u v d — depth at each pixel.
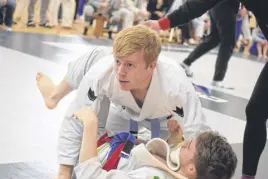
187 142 2.22
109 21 11.91
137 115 2.89
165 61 2.70
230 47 7.65
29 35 9.86
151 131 2.92
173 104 2.68
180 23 3.41
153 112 2.82
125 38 2.41
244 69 10.76
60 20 12.14
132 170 2.31
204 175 2.09
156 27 3.39
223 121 5.52
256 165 3.51
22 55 7.36
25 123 4.23
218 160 2.06
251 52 14.16
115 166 2.70
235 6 7.39
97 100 2.71
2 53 7.23
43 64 6.98
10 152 3.53
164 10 12.94
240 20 13.17
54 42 9.52
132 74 2.46
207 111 5.89
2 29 9.99
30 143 3.78
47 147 3.75
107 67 2.67
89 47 9.61
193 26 13.85
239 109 6.31
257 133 3.43
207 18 14.32
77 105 2.72
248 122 3.45
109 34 11.98
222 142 2.12
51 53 8.09
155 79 2.65
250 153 3.48
